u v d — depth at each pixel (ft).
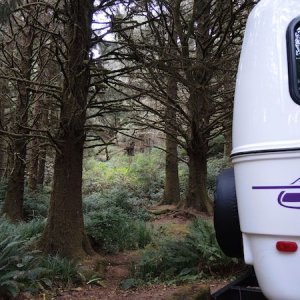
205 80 28.17
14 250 19.43
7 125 38.24
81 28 24.31
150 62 26.43
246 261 9.22
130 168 80.59
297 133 8.46
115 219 32.71
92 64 26.63
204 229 24.45
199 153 44.96
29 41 37.11
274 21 9.46
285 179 8.37
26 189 48.24
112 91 37.01
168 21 31.50
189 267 23.29
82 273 22.62
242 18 28.43
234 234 10.44
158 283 22.39
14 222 36.27
